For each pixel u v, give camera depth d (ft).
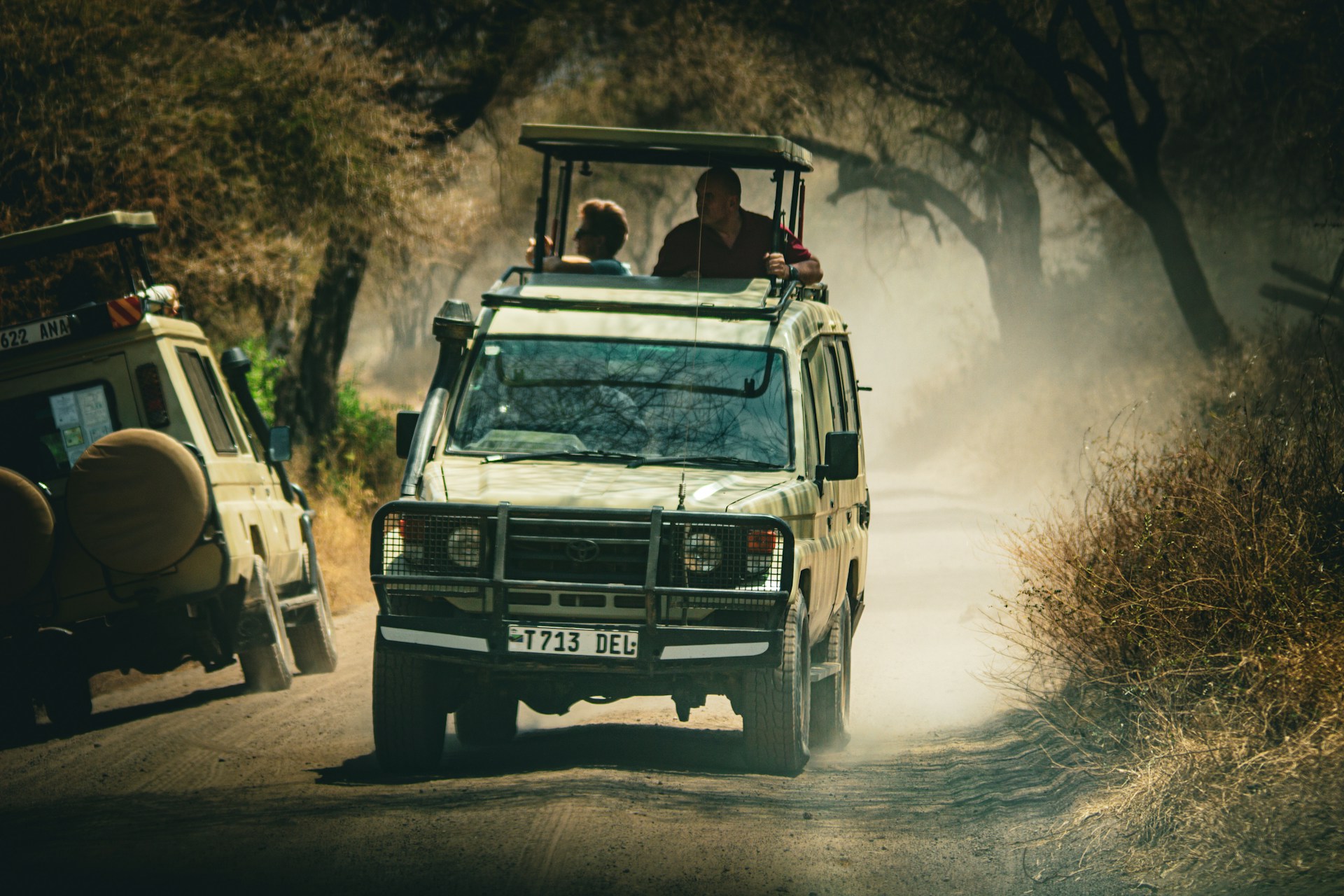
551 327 73.92
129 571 82.28
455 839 50.39
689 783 61.87
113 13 139.85
